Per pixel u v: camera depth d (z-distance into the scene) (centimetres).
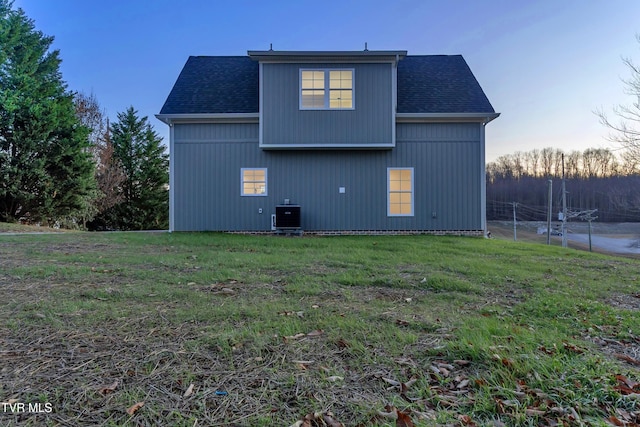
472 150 1114
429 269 529
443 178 1115
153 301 342
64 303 326
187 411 166
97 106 2334
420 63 1330
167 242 819
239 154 1120
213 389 186
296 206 1073
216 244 802
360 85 1061
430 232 1115
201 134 1120
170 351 230
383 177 1117
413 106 1128
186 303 338
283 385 192
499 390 188
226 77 1259
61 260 546
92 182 1808
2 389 180
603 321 315
